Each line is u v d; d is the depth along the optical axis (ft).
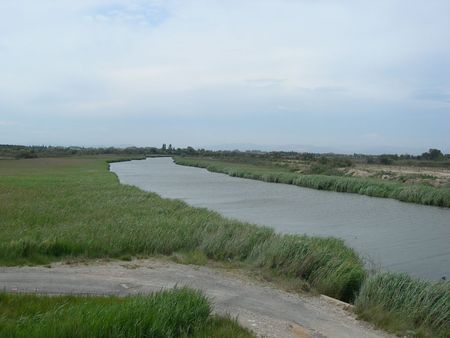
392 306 34.94
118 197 102.01
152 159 575.79
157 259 48.24
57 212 74.28
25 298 29.66
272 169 279.08
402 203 128.57
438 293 35.24
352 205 121.80
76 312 24.98
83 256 46.73
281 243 48.93
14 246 44.88
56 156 515.09
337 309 36.04
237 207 112.78
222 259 49.85
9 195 103.76
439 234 79.36
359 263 49.29
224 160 459.73
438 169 286.25
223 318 27.96
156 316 24.44
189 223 61.00
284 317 32.45
